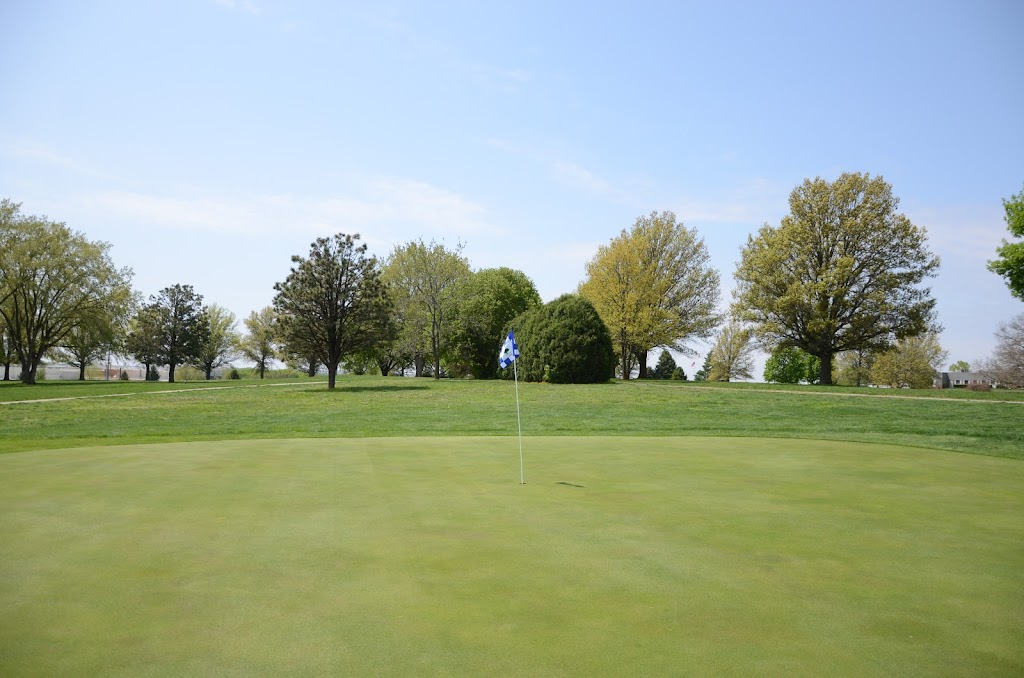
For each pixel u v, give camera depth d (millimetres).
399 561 5574
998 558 5746
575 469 10484
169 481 9375
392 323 39406
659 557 5719
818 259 41781
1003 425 16547
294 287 37781
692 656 3752
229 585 4953
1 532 6516
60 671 3545
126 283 54406
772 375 77062
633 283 47719
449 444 13852
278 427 18047
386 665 3615
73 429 17688
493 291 54188
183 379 82188
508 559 5641
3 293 50156
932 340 69438
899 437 14906
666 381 40906
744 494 8508
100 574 5219
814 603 4633
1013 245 29750
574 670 3559
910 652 3834
